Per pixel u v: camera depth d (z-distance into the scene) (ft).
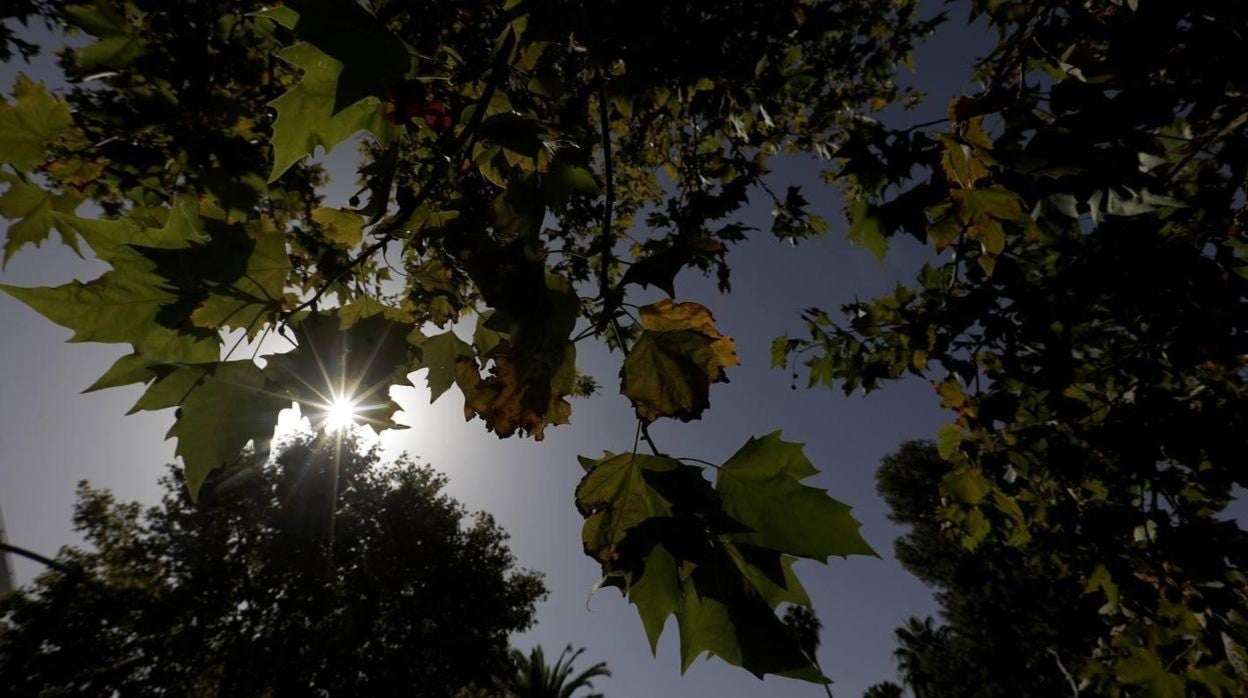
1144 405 10.78
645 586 3.14
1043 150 5.03
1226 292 8.64
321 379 3.72
